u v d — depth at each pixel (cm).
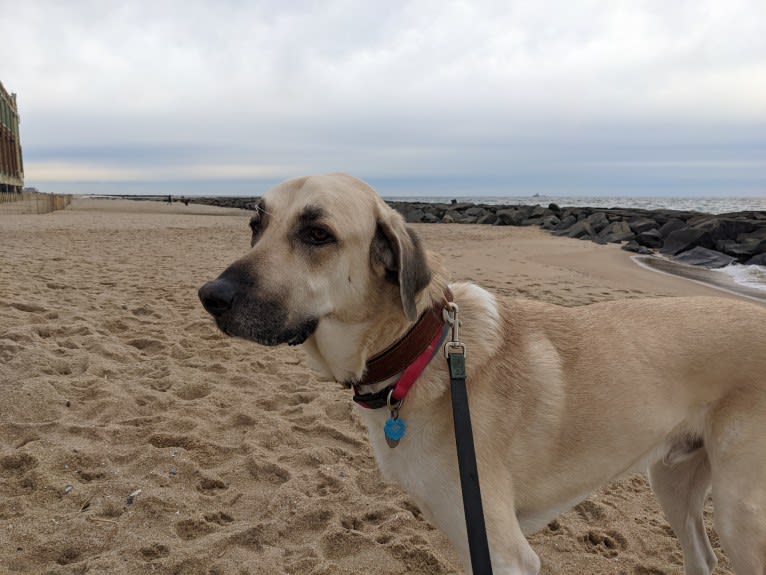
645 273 453
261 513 109
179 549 96
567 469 80
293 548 100
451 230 938
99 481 114
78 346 184
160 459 123
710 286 393
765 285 404
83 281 301
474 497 66
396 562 99
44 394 144
